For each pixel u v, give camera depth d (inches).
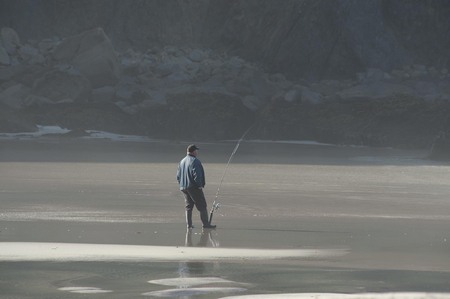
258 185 3880.4
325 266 1683.1
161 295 1371.8
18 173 4382.4
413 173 4781.0
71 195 3277.6
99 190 3501.5
